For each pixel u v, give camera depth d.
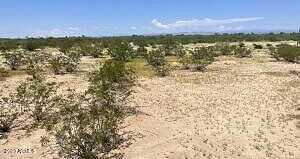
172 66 56.03
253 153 20.91
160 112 28.41
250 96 35.53
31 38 151.38
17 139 22.23
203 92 37.19
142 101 31.70
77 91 33.25
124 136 21.89
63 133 18.64
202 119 26.95
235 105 31.72
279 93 37.06
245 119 27.25
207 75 48.62
